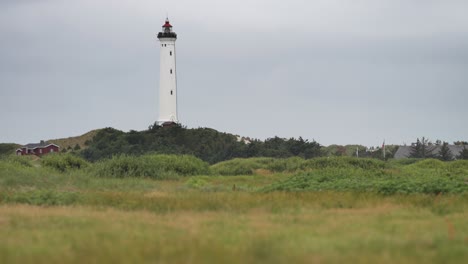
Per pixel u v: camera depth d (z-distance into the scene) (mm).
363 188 88125
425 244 45719
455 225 56406
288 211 69188
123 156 143375
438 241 46531
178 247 44438
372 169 142375
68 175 121125
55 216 63281
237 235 51500
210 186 107500
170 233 52750
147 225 57875
